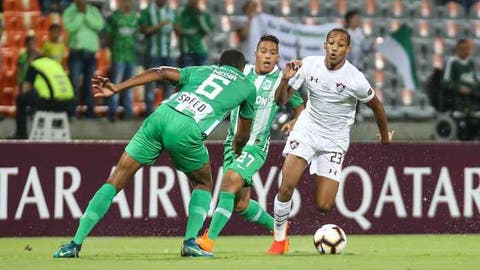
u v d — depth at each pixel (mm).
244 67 29125
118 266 24453
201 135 26766
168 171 38938
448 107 51125
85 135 46625
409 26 54938
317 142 29719
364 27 54656
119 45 47906
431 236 40094
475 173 41438
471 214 41438
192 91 27000
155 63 48719
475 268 25016
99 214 26891
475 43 56000
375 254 30266
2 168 37719
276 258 27562
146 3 52750
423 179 41000
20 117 44844
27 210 37969
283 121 44094
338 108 29578
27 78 44750
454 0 56375
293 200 39719
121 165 26953
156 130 26672
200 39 49531
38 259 26766
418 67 54719
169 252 31844
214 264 25281
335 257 28297
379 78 53562
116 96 47500
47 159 38094
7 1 50219
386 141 30984
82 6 47125
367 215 40375
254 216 32531
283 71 28719
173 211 38969
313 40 51875
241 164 30016
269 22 51531
